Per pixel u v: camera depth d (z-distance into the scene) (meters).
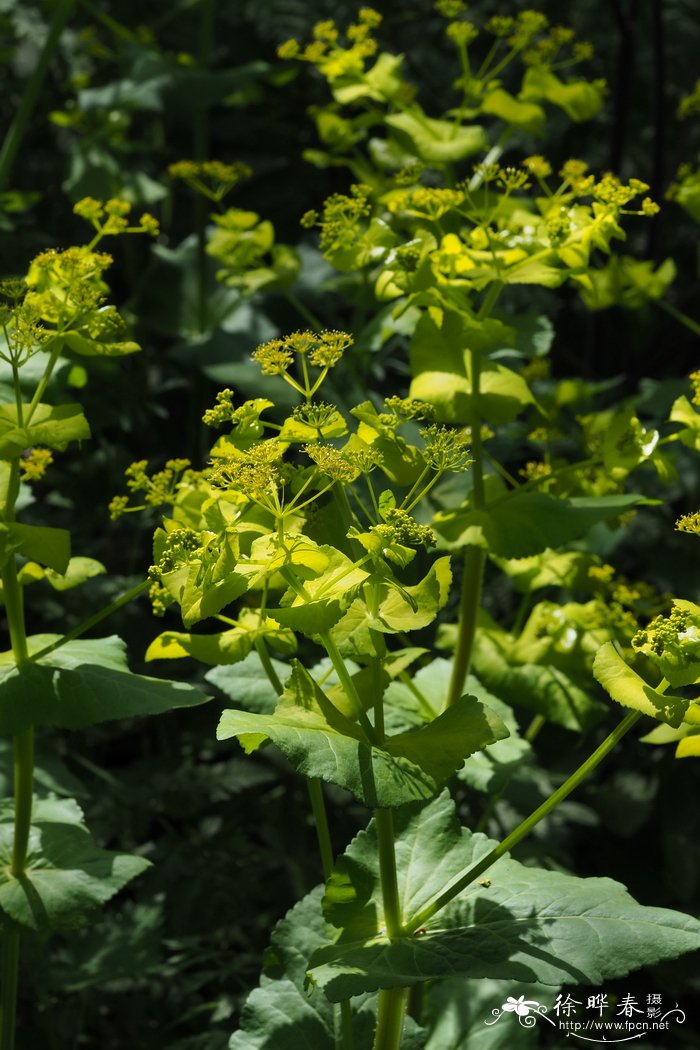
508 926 1.44
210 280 2.22
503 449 1.93
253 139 2.51
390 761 1.40
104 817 1.81
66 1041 1.77
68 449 2.11
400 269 1.57
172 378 2.33
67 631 1.87
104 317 1.50
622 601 1.69
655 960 1.41
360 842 1.49
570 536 1.59
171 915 1.79
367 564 1.43
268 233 1.84
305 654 1.85
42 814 1.57
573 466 1.62
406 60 2.40
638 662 1.68
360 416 1.46
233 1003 1.75
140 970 1.71
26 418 1.49
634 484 2.00
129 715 1.48
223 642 1.50
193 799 1.82
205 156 2.29
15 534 1.46
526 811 1.83
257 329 2.17
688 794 1.88
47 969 1.71
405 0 2.48
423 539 1.40
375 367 1.98
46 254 1.50
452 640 1.70
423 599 1.42
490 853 1.45
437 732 1.42
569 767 1.87
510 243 1.62
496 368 1.62
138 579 1.91
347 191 2.45
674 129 2.51
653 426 1.97
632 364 2.27
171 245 2.52
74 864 1.52
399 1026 1.48
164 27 2.57
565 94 1.75
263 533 1.42
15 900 1.50
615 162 2.20
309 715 1.42
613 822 1.87
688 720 1.41
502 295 2.05
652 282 1.87
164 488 1.53
